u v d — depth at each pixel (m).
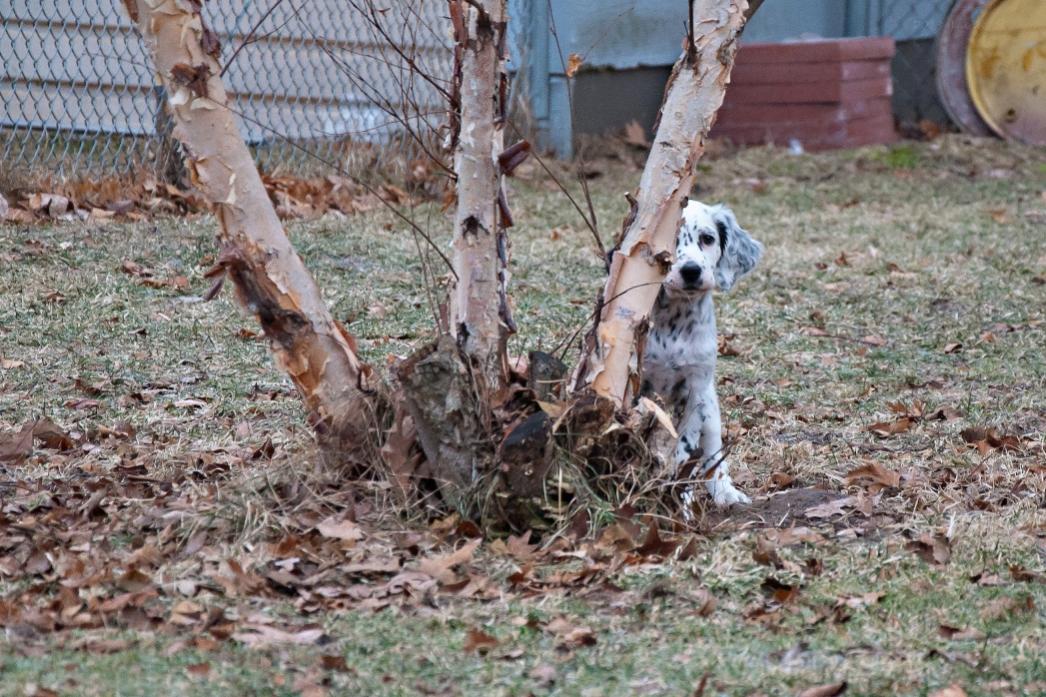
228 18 15.85
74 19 15.55
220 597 6.27
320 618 6.10
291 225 14.15
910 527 7.51
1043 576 6.79
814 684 5.55
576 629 6.03
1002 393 10.52
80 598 6.14
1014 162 19.27
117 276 12.17
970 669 5.71
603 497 7.14
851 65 19.39
